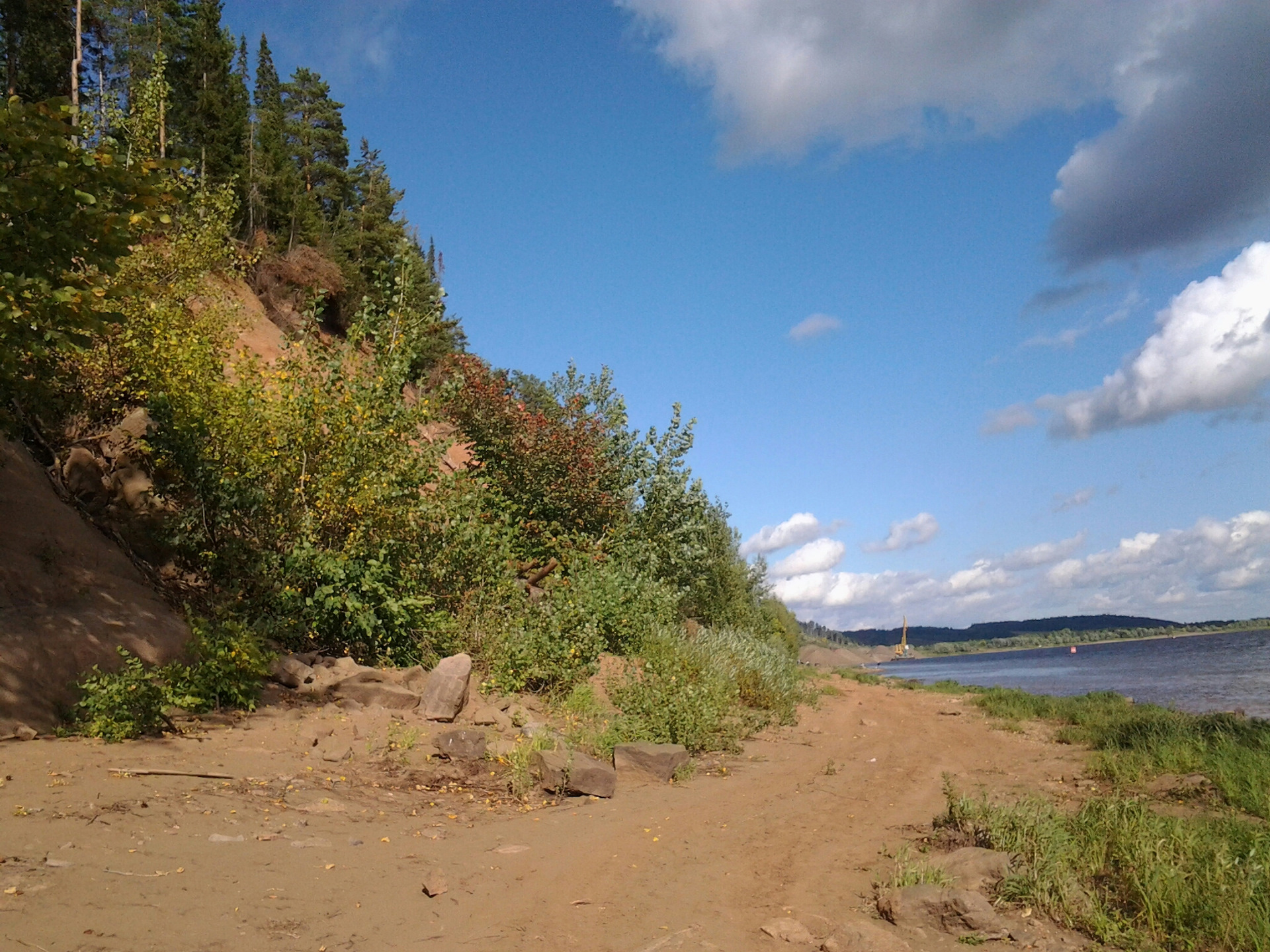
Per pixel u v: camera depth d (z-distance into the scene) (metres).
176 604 11.77
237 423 12.38
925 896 5.30
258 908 4.71
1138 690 30.27
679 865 6.34
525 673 13.20
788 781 10.11
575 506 20.44
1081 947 5.03
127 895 4.63
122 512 12.41
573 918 5.09
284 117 45.09
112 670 8.80
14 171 7.96
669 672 13.16
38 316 8.22
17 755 7.11
